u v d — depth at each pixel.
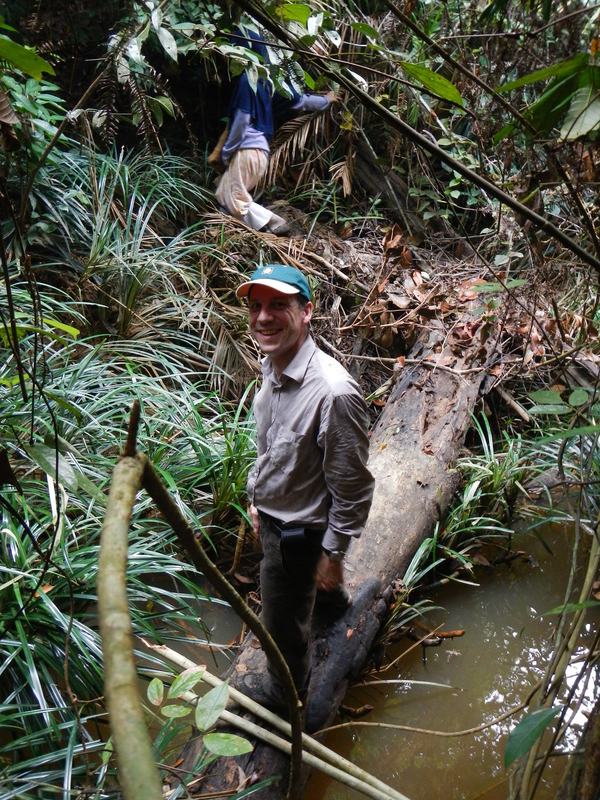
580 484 1.68
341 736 3.05
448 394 4.59
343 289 5.45
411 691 3.32
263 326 2.29
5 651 2.63
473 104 2.39
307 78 1.85
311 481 2.42
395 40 4.23
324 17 1.80
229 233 5.36
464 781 2.90
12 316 1.45
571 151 1.72
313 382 2.30
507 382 5.16
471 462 4.41
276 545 2.49
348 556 3.41
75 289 4.56
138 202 5.34
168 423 3.77
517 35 1.80
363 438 2.32
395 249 5.85
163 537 3.41
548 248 4.48
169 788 2.43
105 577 0.55
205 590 3.56
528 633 3.69
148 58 5.10
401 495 3.85
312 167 6.48
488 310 4.59
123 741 0.45
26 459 3.32
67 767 2.25
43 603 2.76
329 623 3.10
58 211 4.73
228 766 2.50
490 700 3.29
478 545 4.07
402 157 6.44
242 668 2.88
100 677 2.69
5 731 2.61
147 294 4.83
